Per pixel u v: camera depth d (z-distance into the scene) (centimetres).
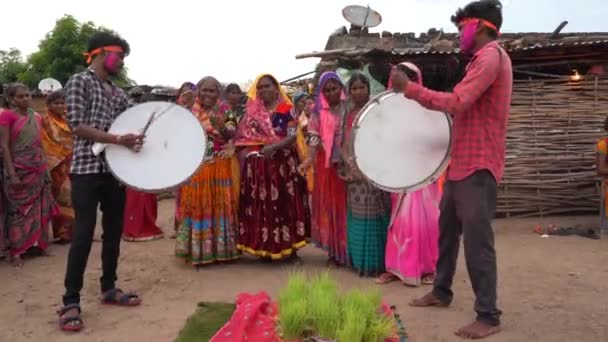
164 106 390
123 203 409
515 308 405
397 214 462
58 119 639
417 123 379
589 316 388
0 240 548
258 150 520
